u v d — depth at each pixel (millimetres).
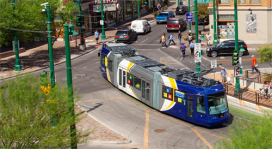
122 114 20453
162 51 38281
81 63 34000
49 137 11008
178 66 31266
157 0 85750
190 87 18391
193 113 18219
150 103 21094
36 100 11602
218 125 18672
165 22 60906
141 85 21844
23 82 11766
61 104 11727
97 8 47125
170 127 18406
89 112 20625
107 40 46625
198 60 23875
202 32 49438
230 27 42031
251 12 40781
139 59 23797
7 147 10750
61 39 46812
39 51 40125
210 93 17828
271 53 25938
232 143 10406
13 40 31750
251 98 22938
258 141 9422
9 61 34781
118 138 16578
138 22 48938
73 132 11453
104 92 24797
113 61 25453
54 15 36156
